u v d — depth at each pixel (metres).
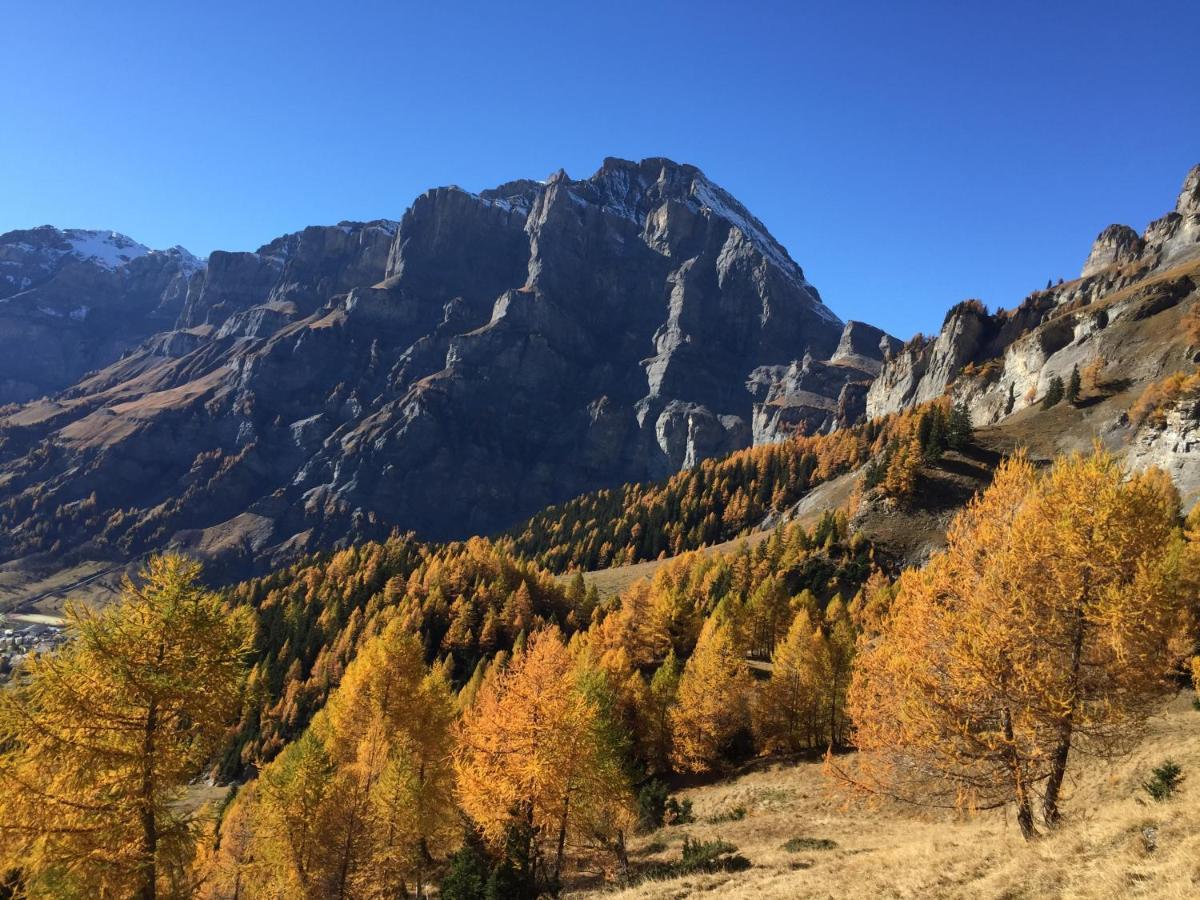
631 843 36.91
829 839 26.67
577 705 28.77
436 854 37.75
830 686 53.84
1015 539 16.69
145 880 15.63
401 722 36.62
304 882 28.72
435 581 113.88
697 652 60.09
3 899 17.48
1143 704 15.49
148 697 15.76
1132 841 13.10
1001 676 15.74
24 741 14.86
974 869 14.81
